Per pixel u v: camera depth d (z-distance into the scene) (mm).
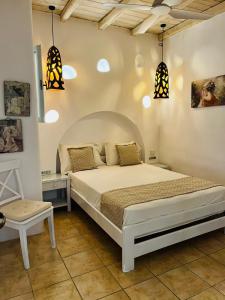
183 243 2623
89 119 4035
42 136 3564
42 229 2898
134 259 2277
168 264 2250
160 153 4684
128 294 1873
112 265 2248
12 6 2480
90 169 3695
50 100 3547
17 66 2574
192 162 3943
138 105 4352
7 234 2713
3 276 2096
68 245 2605
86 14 3479
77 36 3635
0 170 2459
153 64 4383
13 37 2520
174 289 1920
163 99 4477
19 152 2689
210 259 2320
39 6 3213
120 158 3943
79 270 2176
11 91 2559
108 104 4035
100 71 3895
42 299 1834
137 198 2348
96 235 2832
